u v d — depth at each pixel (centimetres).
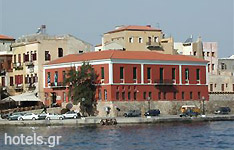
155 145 13838
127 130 16862
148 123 18788
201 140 14638
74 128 17638
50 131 16762
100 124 18425
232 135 15562
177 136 15400
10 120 19288
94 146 13712
